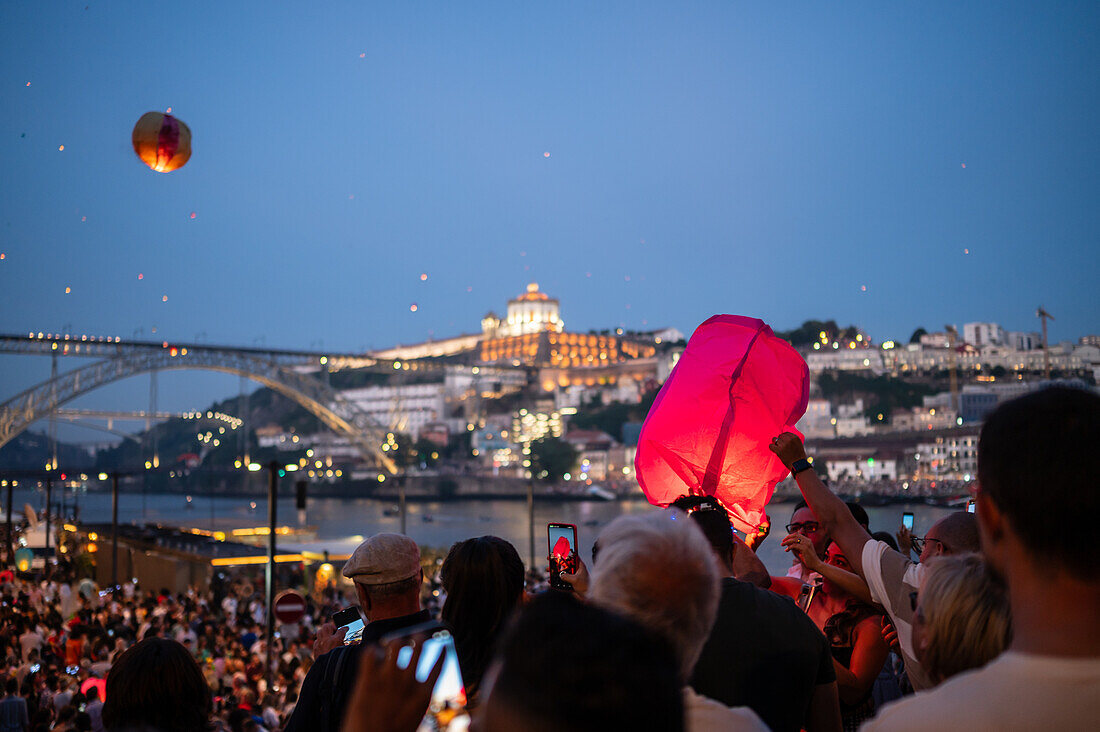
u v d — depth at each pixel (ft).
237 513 579.07
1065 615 6.02
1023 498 6.10
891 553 11.30
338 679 12.51
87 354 442.91
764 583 13.53
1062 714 5.71
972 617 8.06
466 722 5.76
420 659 5.70
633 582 8.20
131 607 96.37
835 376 618.03
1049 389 6.55
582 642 4.63
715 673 10.40
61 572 157.48
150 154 29.60
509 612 12.94
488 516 479.82
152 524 204.44
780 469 14.24
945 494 203.21
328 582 129.18
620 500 556.92
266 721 47.98
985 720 5.84
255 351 497.87
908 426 514.68
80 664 59.62
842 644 14.21
